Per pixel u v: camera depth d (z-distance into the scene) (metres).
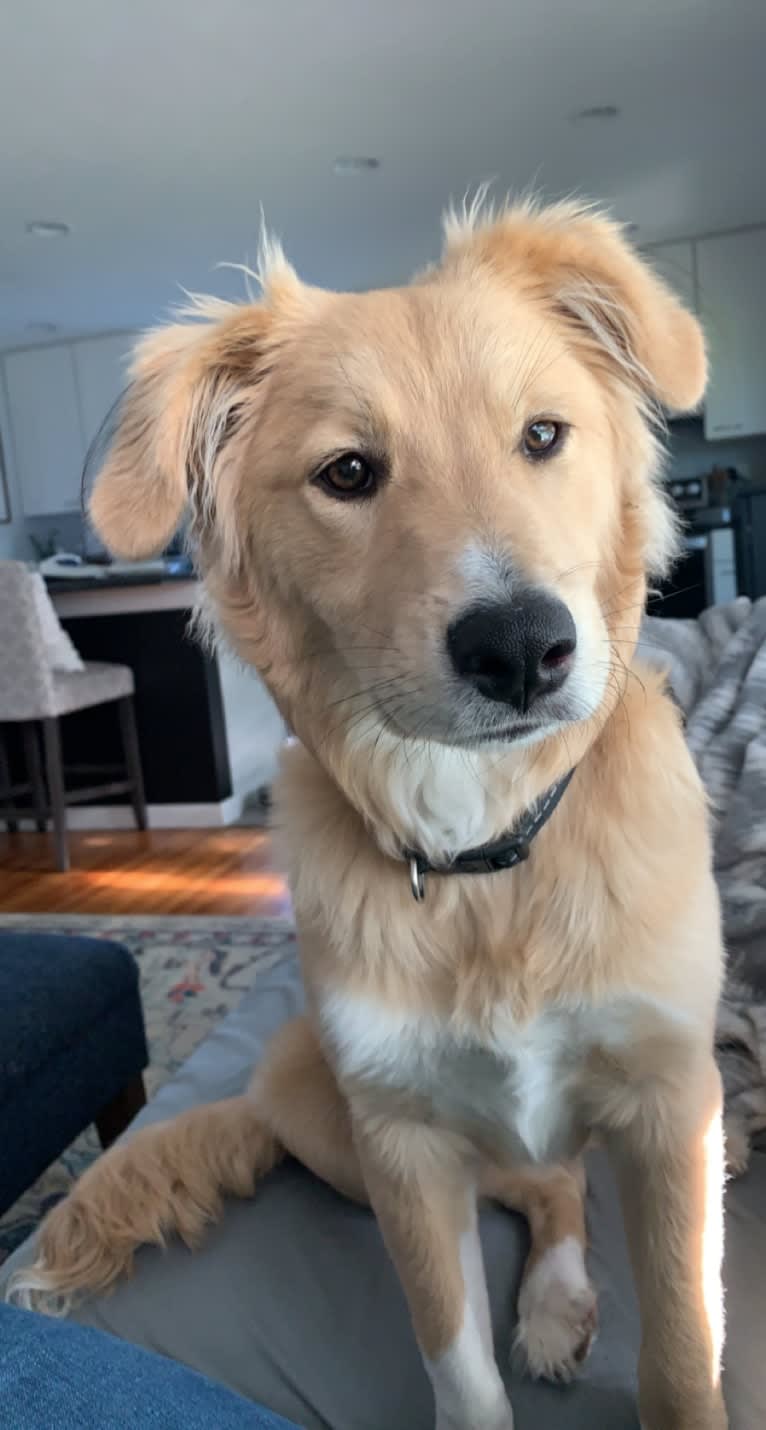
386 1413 0.88
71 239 4.20
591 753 0.84
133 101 2.96
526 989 0.80
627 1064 0.82
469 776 0.80
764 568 5.08
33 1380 0.54
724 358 5.10
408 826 0.82
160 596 3.91
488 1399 0.81
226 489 0.91
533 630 0.69
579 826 0.82
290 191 3.85
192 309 0.97
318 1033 0.91
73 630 4.07
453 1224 0.87
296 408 0.86
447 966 0.82
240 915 2.92
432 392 0.80
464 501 0.76
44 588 3.51
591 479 0.84
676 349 0.87
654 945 0.79
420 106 3.18
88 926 2.93
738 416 5.15
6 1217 1.66
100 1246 1.02
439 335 0.82
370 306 0.87
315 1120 1.05
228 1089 1.33
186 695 3.98
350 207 4.11
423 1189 0.86
